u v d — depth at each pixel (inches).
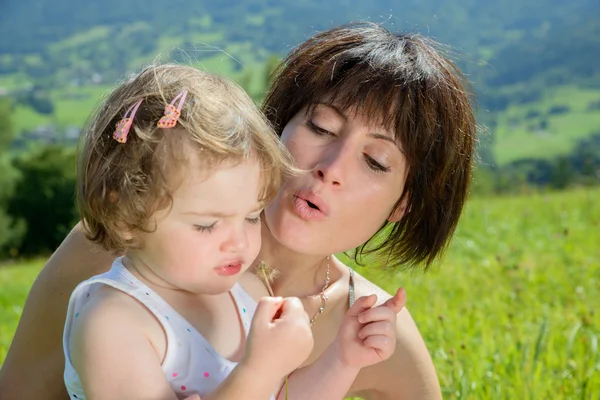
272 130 99.7
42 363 119.6
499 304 252.2
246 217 92.2
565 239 364.2
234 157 87.3
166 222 88.0
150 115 88.5
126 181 86.3
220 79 97.1
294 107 118.7
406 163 116.7
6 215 2573.8
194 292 92.6
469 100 125.7
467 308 243.6
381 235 130.3
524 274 289.6
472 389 168.9
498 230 423.5
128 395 86.3
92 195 88.5
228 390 85.2
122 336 88.1
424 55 119.3
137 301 91.3
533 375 171.2
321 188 110.3
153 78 93.0
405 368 126.3
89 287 94.6
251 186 89.7
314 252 113.4
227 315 101.1
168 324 91.7
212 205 87.1
